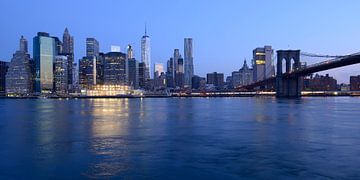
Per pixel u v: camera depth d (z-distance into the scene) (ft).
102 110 467.52
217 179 111.14
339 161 130.52
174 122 275.80
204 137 189.98
